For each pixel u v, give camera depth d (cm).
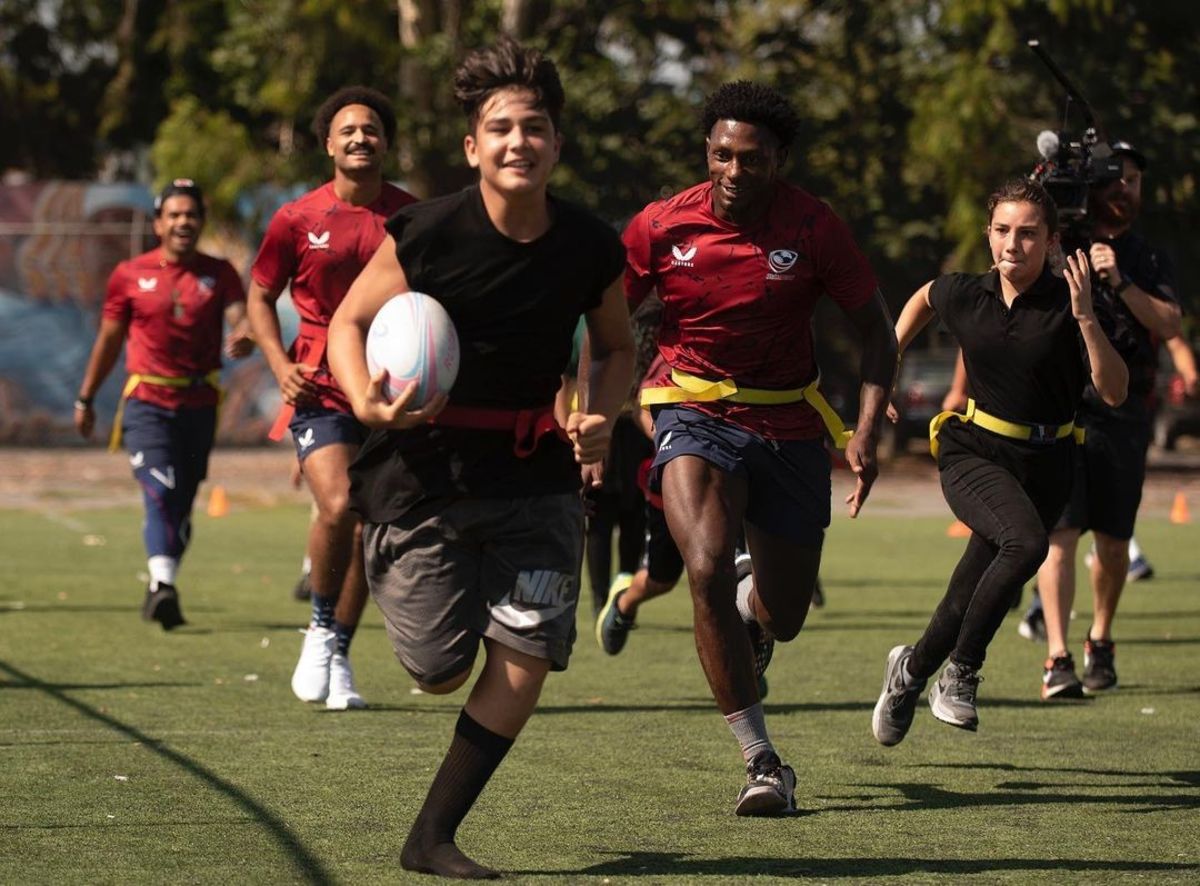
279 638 1856
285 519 3553
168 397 1895
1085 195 1396
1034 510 1145
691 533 1036
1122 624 2073
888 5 5456
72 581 2391
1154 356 1535
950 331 1208
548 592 853
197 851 910
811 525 1081
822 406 1086
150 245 5497
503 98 811
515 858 908
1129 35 4859
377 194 1408
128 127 6862
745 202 1045
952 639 1148
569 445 875
